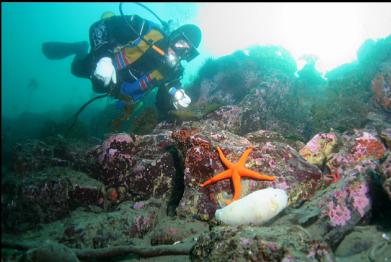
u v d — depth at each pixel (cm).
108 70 439
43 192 391
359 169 286
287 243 197
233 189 296
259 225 247
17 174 456
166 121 571
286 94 701
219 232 229
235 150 315
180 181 394
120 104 491
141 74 467
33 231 374
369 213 254
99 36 462
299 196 296
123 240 323
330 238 238
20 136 1178
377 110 560
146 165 400
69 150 519
